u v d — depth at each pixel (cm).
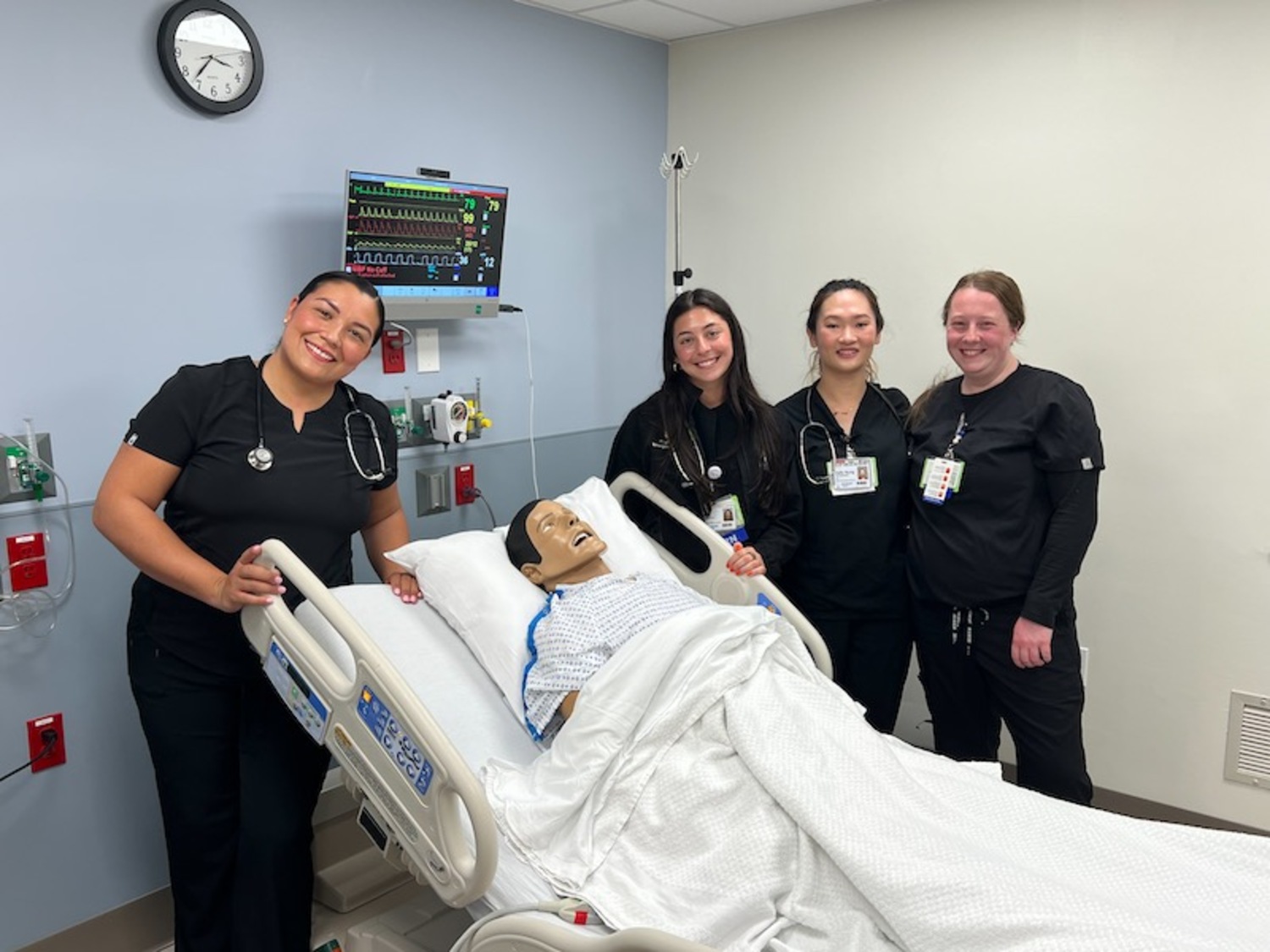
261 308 230
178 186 212
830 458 235
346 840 243
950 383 233
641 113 327
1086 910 121
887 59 284
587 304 316
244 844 176
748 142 318
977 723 236
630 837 150
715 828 144
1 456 189
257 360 207
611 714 153
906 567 238
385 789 148
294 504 177
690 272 316
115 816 211
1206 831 148
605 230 319
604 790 150
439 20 261
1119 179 249
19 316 191
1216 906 133
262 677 184
